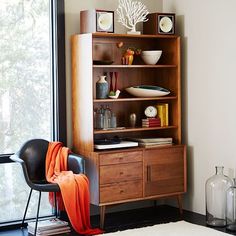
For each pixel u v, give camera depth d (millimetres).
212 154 5078
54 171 4738
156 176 5074
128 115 5387
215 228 4746
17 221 4934
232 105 4832
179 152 5211
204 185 5176
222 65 4914
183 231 4582
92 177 4816
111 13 4918
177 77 5246
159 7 5578
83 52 4863
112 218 5121
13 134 4918
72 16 5062
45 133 5098
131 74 5395
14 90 4902
